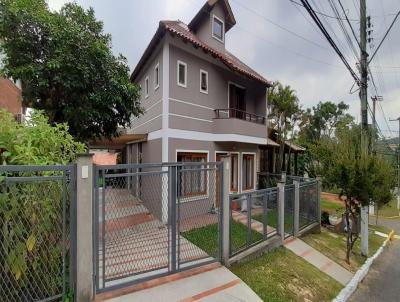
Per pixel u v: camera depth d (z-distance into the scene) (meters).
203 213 6.36
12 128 4.34
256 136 13.74
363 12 10.68
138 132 15.16
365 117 10.80
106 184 4.60
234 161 13.82
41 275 3.95
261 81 14.31
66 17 8.69
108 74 8.95
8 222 3.62
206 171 6.50
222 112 13.16
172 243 5.46
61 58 7.73
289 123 21.06
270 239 8.22
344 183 9.23
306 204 11.13
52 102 8.49
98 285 4.48
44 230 3.93
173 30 9.79
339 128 12.59
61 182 4.05
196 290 5.17
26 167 3.68
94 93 8.52
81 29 8.58
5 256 3.63
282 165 19.69
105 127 9.83
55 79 7.74
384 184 9.63
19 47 7.78
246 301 5.23
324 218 13.83
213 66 12.66
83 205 4.21
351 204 9.57
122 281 4.80
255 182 15.56
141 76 14.82
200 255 6.13
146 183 5.22
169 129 10.37
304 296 6.18
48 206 3.94
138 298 4.60
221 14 14.26
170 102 10.42
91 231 4.30
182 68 11.02
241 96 15.00
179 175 5.72
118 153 22.14
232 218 7.08
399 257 11.38
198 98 11.75
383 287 8.02
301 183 10.67
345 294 6.91
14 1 7.61
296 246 9.02
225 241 6.35
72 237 4.14
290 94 20.02
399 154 28.03
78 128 8.99
